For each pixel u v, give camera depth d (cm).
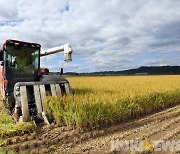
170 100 1378
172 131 798
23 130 718
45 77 904
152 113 1123
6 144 639
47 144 652
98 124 815
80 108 783
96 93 1112
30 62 955
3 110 987
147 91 1260
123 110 931
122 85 1895
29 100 851
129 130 812
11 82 919
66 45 985
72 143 665
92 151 610
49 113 832
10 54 913
